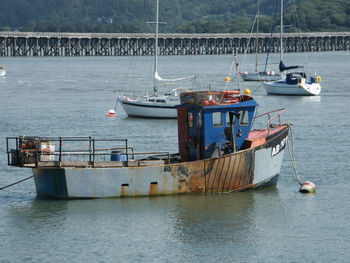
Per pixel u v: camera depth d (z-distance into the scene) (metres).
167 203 46.56
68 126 85.69
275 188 51.78
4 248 39.22
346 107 107.31
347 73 199.50
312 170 57.75
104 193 46.38
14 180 54.84
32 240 40.38
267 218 44.03
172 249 38.91
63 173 45.72
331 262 37.16
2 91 140.12
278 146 50.69
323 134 77.38
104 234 41.22
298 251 38.66
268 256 38.00
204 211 45.34
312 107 108.00
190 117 48.53
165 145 70.69
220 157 47.28
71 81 172.62
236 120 48.19
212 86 151.38
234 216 44.50
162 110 94.62
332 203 47.47
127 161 46.50
